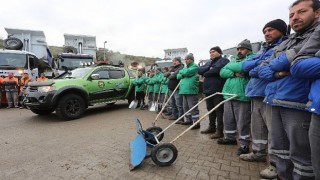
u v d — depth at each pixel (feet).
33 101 23.35
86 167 11.84
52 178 10.69
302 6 7.59
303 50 6.67
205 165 11.90
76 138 17.13
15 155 13.71
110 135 17.88
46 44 43.62
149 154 12.32
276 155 8.99
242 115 13.07
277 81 8.30
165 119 24.66
